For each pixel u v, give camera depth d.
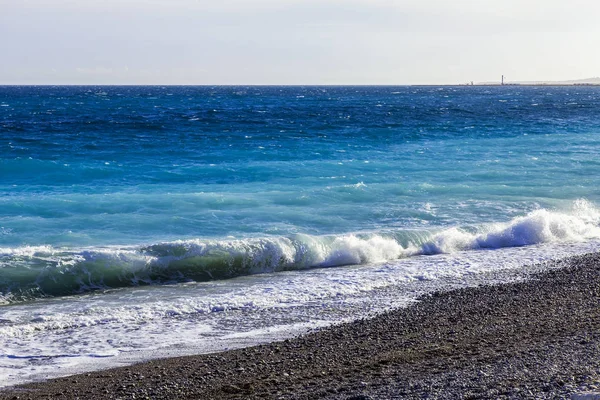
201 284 26.30
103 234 31.72
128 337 19.69
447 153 65.06
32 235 31.11
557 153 65.62
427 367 15.12
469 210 38.78
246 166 53.78
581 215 38.47
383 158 60.81
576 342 16.14
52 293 24.73
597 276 26.00
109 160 58.22
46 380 16.12
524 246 33.06
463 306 21.91
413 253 31.38
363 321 20.50
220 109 159.12
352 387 14.05
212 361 17.09
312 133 84.75
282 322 20.97
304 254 29.19
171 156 61.41
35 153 62.00
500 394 12.33
